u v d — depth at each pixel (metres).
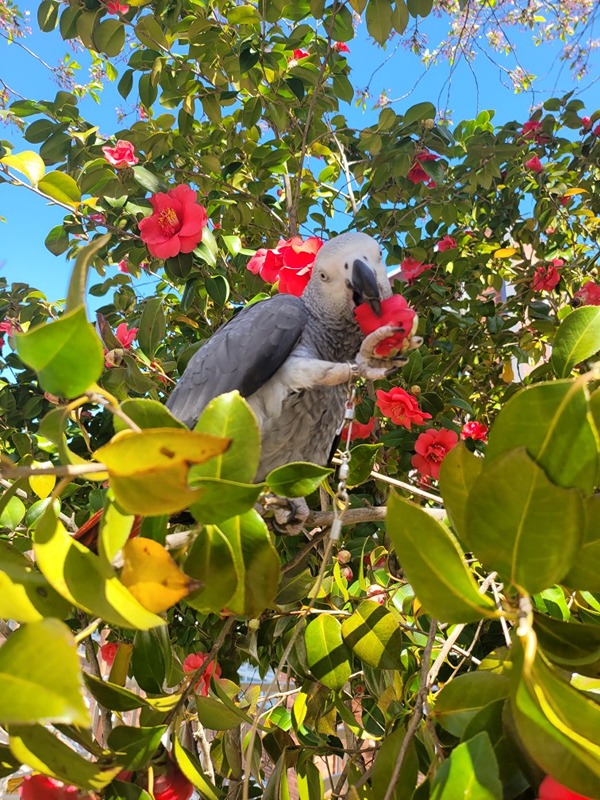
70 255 2.47
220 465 0.69
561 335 1.11
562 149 2.87
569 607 1.16
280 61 2.24
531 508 0.53
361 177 2.72
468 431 2.27
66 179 1.35
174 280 2.32
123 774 0.80
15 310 2.44
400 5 1.87
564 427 0.55
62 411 0.63
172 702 0.93
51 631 0.48
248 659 1.96
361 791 0.96
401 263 2.48
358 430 1.83
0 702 0.45
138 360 1.97
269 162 2.33
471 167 2.40
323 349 1.45
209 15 2.24
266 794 1.08
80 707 0.45
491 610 0.58
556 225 3.23
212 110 2.35
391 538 0.60
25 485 1.28
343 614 1.25
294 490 0.83
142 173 1.96
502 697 0.71
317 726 1.37
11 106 2.12
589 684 0.79
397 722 1.18
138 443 0.51
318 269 1.44
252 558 0.77
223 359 1.41
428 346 2.46
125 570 0.63
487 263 3.02
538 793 0.61
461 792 0.54
